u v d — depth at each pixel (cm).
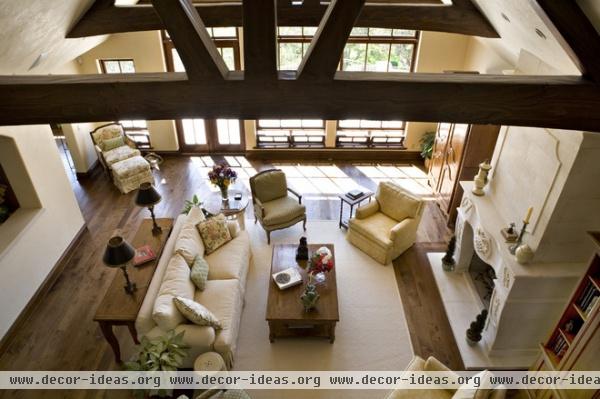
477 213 447
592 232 311
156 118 275
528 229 386
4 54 360
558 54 326
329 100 267
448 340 449
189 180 730
